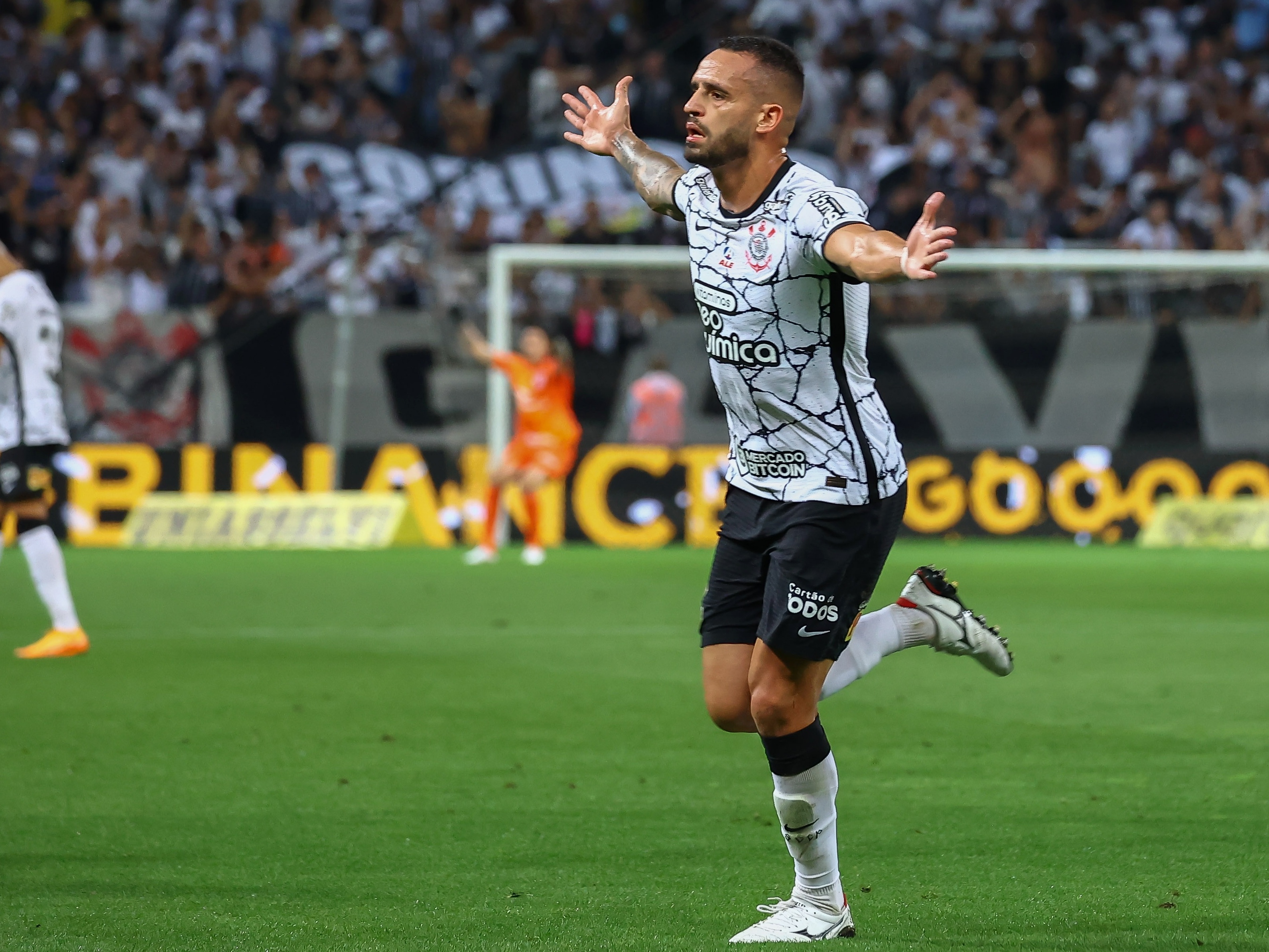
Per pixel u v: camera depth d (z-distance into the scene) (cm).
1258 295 7025
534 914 1325
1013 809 1753
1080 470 6575
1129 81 8350
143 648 3106
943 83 8144
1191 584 4644
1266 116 8456
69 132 7319
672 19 8506
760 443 1302
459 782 1880
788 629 1267
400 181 7475
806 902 1272
